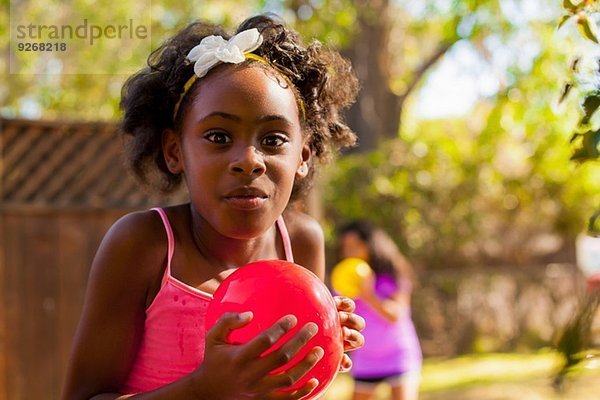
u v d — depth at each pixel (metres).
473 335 11.93
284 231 2.14
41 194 5.66
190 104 1.83
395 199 11.60
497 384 8.10
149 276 1.89
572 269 12.48
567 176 12.12
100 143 5.76
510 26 11.60
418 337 11.77
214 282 1.92
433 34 13.91
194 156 1.78
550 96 11.29
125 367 1.89
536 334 12.12
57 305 5.59
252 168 1.71
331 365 1.62
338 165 11.51
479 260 12.54
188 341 1.86
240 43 1.88
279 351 1.48
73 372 1.88
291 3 10.82
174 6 9.70
